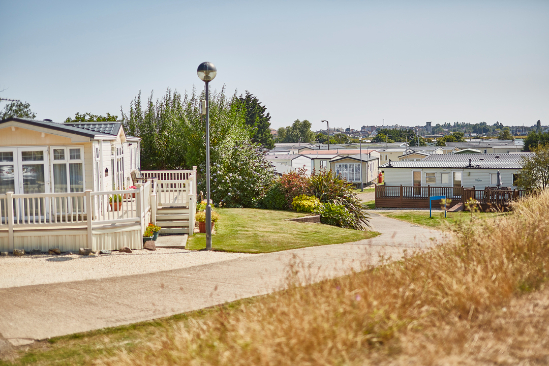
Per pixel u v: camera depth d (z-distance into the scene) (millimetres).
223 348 4480
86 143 12953
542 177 29594
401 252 10508
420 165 35844
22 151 12641
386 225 21766
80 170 12984
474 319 4828
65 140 12828
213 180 21938
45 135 12688
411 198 34344
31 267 9539
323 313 4500
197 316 6781
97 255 10695
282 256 10492
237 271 9180
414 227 20500
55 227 10883
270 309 5223
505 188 30531
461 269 5781
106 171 14961
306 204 18938
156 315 6895
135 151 22938
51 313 7023
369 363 4012
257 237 13125
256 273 8977
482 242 6988
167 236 13023
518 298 5281
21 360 5664
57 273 9086
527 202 11062
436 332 4504
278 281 8281
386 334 4410
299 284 5754
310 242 12453
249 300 7285
